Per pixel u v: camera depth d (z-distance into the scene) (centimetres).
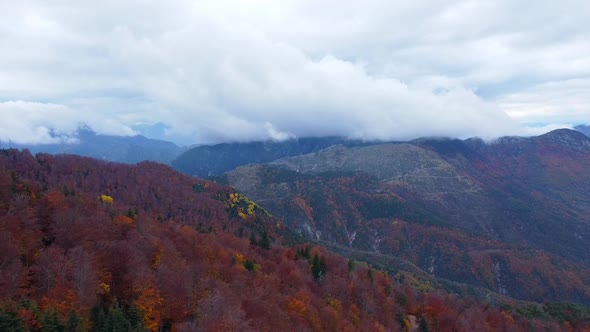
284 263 13312
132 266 8119
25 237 7888
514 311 16512
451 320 13725
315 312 10112
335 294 12425
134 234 9844
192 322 7300
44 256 7338
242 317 7688
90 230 8994
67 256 7594
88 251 8162
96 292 7119
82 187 18800
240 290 9225
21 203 9156
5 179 10325
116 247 8506
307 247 16125
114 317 6438
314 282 12712
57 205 10038
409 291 15938
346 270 14800
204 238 12838
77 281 6938
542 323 15012
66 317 6075
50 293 6544
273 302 9381
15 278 6419
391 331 11906
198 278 8825
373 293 13475
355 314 11619
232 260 11381
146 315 7081
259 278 10706
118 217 11100
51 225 8900
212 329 6888
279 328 8531
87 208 10906
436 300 15400
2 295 6091
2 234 7256
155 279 7831
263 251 14775
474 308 15275
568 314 16512
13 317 5481
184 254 10512
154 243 9481
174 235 11712
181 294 7919
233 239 14925
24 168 18725
